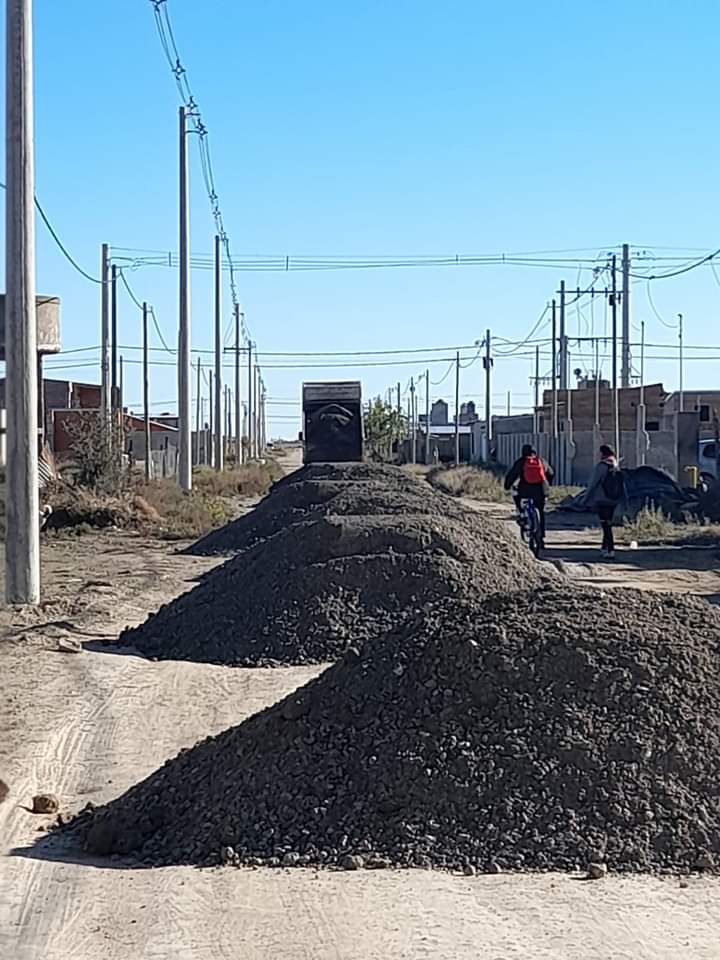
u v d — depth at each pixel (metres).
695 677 7.95
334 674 8.45
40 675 12.46
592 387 73.50
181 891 6.76
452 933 6.07
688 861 6.94
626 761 7.40
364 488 24.94
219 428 54.19
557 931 6.07
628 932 6.05
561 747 7.46
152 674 12.73
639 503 37.25
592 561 24.73
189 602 14.67
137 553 26.09
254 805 7.59
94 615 16.20
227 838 7.40
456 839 7.15
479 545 15.78
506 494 50.00
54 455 43.47
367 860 7.10
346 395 49.81
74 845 7.64
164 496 35.59
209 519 33.00
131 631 14.69
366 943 5.99
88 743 10.12
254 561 14.88
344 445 49.34
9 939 6.14
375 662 8.34
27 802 8.47
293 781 7.69
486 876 6.89
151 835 7.62
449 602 9.05
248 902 6.58
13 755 9.48
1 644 13.98
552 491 46.62
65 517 30.98
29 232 16.22
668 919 6.21
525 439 67.62
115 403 49.09
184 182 38.59
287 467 96.38
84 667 12.89
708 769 7.41
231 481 51.72
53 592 18.78
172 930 6.21
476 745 7.57
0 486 25.92
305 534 14.84
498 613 8.52
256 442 107.56
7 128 16.08
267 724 8.22
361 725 7.92
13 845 7.62
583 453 55.06
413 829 7.24
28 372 16.33
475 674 7.93
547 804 7.24
